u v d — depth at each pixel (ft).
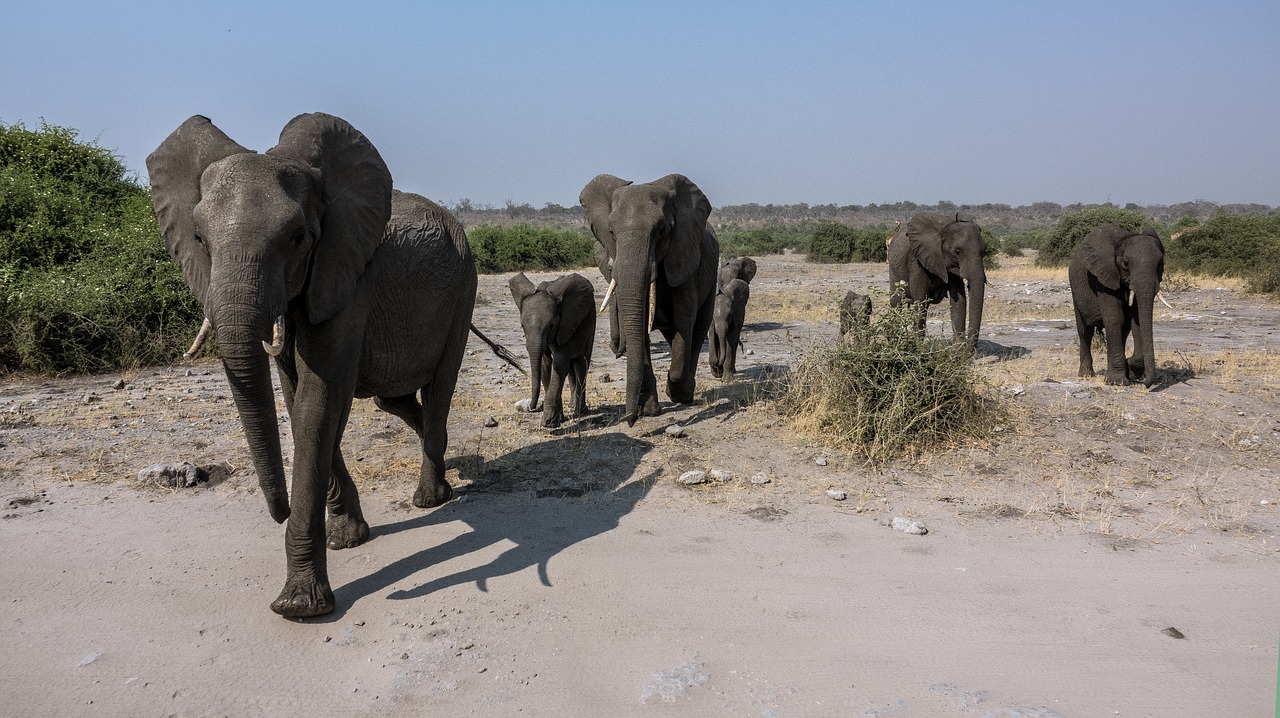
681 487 22.34
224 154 13.96
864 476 23.17
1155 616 15.20
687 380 31.24
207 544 18.42
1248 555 17.81
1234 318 61.77
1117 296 33.99
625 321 25.85
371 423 28.60
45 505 20.67
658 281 29.86
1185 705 12.44
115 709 12.44
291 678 13.33
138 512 20.30
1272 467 23.58
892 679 13.20
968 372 26.63
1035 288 88.43
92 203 54.24
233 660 13.83
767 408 30.25
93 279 41.55
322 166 14.58
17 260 43.80
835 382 26.58
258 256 12.50
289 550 15.20
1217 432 26.68
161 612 15.37
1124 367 34.27
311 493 15.07
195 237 14.05
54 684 13.03
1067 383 33.99
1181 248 107.34
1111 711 12.30
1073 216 126.93
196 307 44.19
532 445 26.14
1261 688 12.86
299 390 15.24
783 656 13.89
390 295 17.69
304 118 15.29
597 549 18.25
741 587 16.42
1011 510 20.52
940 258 41.57
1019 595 16.06
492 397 33.19
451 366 20.86
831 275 121.19
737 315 38.47
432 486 20.80
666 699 12.69
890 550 18.21
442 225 20.03
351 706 12.59
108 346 39.78
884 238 164.25
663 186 27.68
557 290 28.07
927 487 22.27
